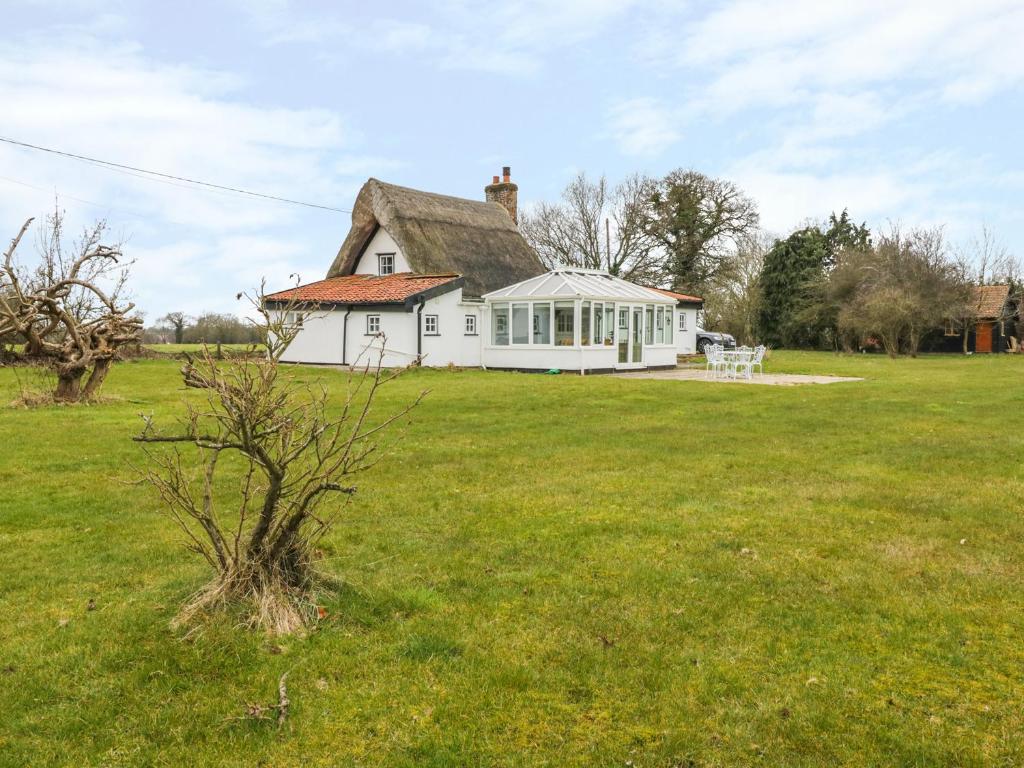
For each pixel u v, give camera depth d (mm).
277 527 5305
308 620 5047
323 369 28281
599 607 5379
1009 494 8727
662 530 7250
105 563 6219
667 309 32938
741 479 9531
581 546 6734
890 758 3656
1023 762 3609
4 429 12977
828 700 4152
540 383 22922
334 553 6508
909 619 5199
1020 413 16031
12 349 28156
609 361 29328
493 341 30484
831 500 8461
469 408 16500
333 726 3908
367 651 4688
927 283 43656
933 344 50031
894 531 7262
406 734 3838
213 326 43469
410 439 12281
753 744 3762
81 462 10266
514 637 4887
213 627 4852
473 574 6008
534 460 10703
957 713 4035
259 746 3738
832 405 17484
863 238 59781
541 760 3631
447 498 8461
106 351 17125
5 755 3621
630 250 59875
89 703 4078
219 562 5328
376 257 34344
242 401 4648
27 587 5691
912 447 11852
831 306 49094
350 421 14055
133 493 8562
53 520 7461
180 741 3773
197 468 9938
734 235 59094
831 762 3627
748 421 14828
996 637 4938
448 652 4684
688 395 19516
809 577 6004
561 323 28469
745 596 5605
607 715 4020
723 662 4570
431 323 28984
